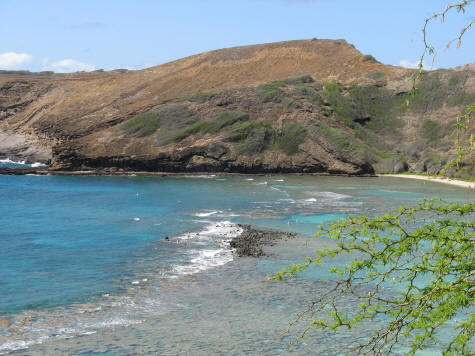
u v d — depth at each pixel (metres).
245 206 61.59
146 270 31.42
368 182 97.50
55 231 44.75
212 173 113.38
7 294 26.17
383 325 22.12
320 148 117.50
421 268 5.99
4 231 44.66
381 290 26.16
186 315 23.72
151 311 24.16
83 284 28.31
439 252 5.96
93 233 43.78
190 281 29.14
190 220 51.03
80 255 35.38
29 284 28.12
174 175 110.94
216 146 115.50
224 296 26.48
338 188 85.38
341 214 55.09
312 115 125.56
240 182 96.12
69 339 20.66
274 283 28.72
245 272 31.08
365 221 6.24
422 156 119.06
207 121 123.00
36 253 35.97
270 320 23.14
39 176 105.88
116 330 21.73
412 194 75.50
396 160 117.44
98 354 19.31
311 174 115.12
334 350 19.77
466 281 5.51
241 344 20.41
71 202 65.88
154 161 114.69
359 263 6.18
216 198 69.88
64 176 106.69
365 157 115.12
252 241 40.25
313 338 20.92
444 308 5.58
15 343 20.06
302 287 27.91
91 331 21.56
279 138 120.00
